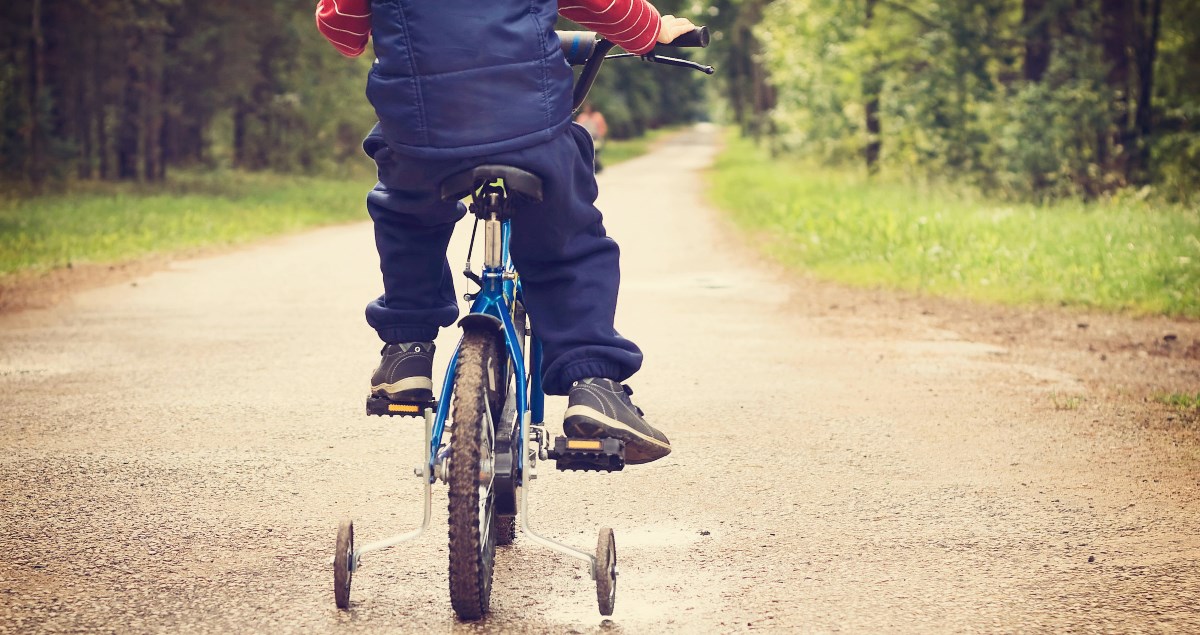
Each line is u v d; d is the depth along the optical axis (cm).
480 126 405
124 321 1316
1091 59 2994
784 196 3244
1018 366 1045
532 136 409
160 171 4225
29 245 2112
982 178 3334
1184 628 448
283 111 5075
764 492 644
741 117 11138
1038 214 2156
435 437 447
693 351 1118
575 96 459
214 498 629
